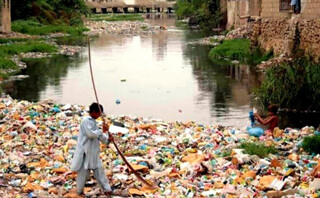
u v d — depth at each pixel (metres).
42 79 26.58
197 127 15.49
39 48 38.50
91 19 76.62
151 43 45.50
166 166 11.72
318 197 9.57
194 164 11.38
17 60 33.44
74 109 17.64
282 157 12.28
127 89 23.62
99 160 10.07
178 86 24.20
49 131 14.28
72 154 12.28
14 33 49.44
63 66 31.41
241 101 20.53
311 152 12.67
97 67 30.89
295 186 10.30
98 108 10.08
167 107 19.73
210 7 61.81
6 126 14.57
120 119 16.28
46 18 61.22
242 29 42.12
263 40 31.61
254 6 44.59
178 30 60.06
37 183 10.62
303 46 26.05
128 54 37.56
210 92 22.59
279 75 19.78
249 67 29.56
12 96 22.00
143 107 19.78
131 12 104.75
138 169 11.16
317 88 18.55
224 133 14.50
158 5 105.56
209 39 46.44
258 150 12.37
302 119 17.48
